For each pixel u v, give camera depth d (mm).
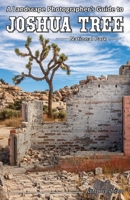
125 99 15039
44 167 14383
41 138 18328
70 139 18188
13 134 15555
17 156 15523
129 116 14992
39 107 18406
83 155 14656
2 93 51562
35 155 16719
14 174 13812
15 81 33281
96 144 18062
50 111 31234
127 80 18094
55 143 18266
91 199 10398
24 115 17797
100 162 14664
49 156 16359
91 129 18109
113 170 14609
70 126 18188
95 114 18109
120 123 18047
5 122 33406
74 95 18156
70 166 14492
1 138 23453
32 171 14273
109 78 18125
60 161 14469
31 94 54938
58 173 13969
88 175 13789
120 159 14773
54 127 18281
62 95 50750
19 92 55375
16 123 32031
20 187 11688
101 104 18078
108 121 18078
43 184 12234
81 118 18141
